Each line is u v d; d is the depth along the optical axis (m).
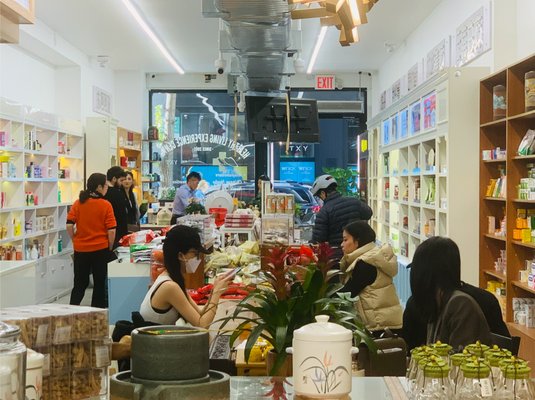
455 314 3.18
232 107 16.59
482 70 7.53
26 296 5.37
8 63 10.95
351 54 14.01
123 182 10.30
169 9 10.55
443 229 8.07
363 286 4.61
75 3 10.13
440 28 10.11
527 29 7.26
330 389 1.91
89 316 2.00
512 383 1.94
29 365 1.66
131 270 6.20
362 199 14.55
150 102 16.50
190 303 4.31
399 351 2.74
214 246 7.26
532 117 6.56
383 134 12.50
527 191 6.47
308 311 2.57
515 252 6.77
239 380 2.26
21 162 10.20
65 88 13.38
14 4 3.04
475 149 7.53
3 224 9.71
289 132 9.46
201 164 16.62
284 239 6.85
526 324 6.49
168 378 1.88
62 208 12.45
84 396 1.98
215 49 13.64
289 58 11.13
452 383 2.02
